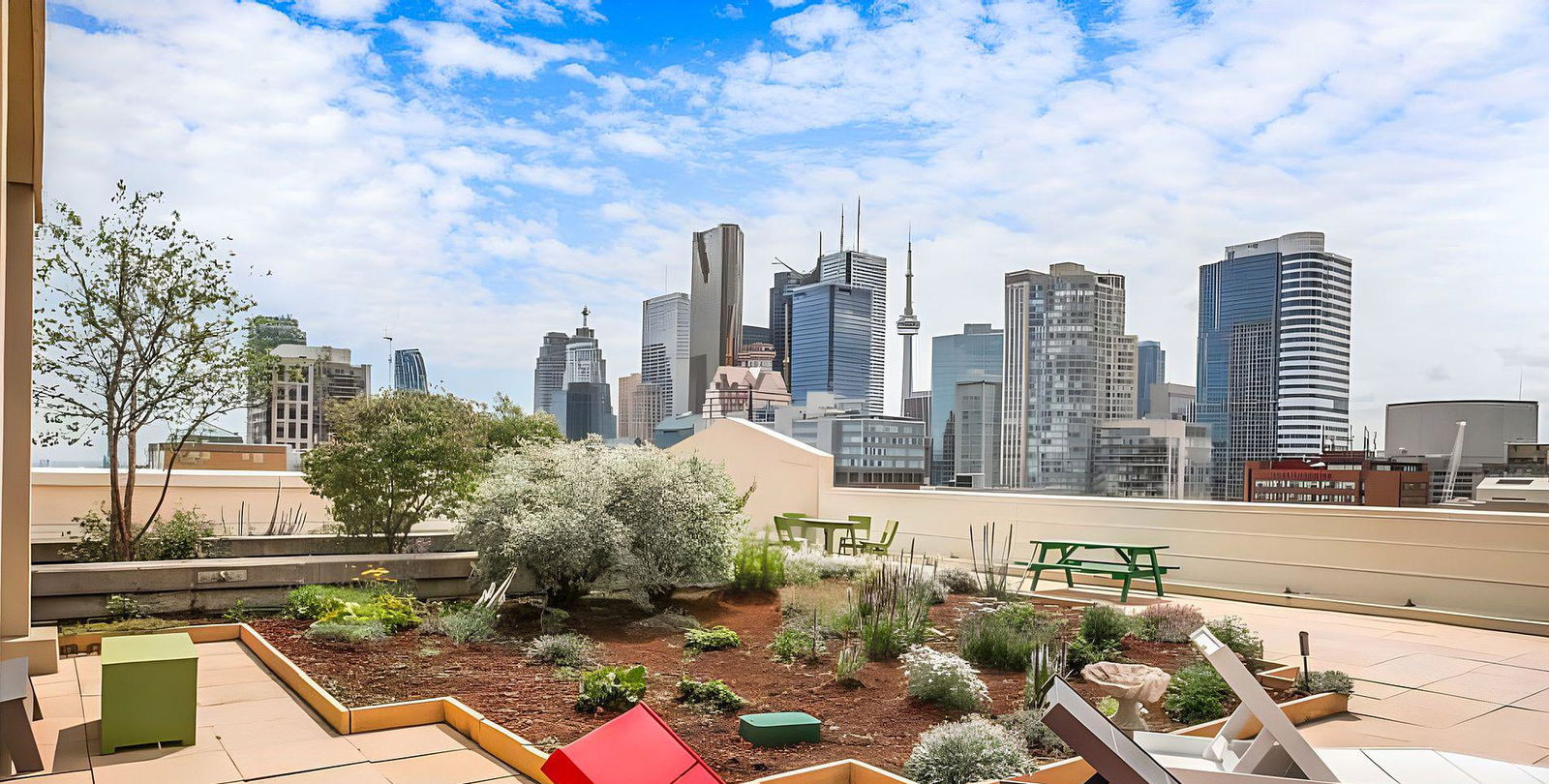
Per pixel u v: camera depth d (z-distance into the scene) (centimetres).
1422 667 768
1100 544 1169
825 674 693
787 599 957
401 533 1238
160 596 855
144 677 507
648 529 966
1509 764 425
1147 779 261
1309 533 1138
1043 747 523
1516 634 916
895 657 754
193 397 1062
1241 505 1199
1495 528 992
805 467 1747
